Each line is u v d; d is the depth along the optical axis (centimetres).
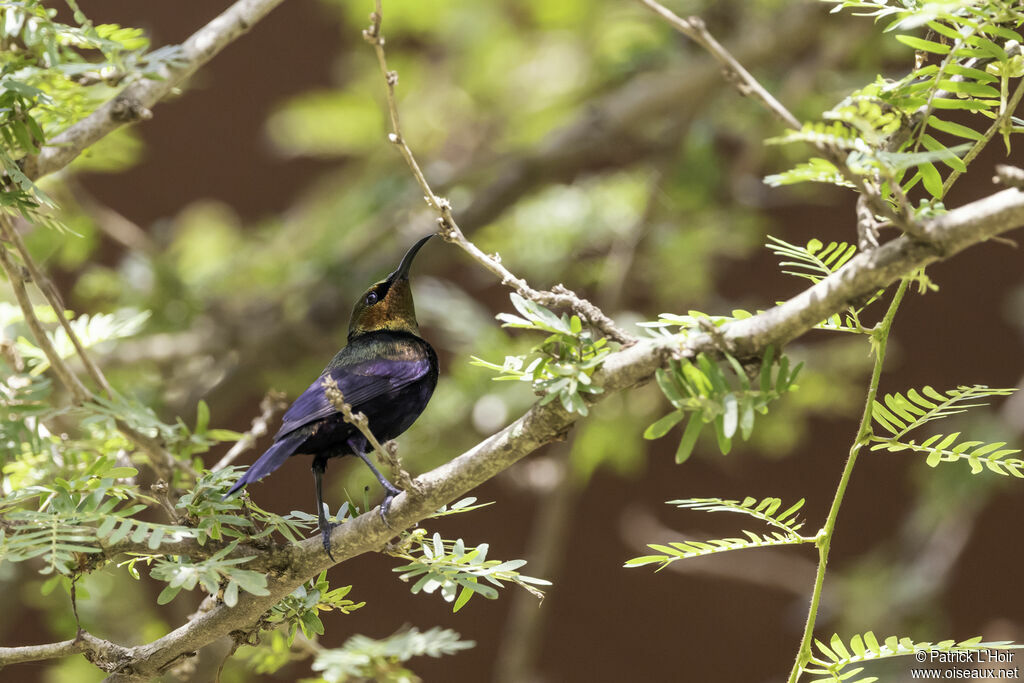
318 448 609
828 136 342
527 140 1538
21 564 845
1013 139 1800
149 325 1225
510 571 459
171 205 2127
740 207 1436
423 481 457
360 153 1600
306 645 584
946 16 400
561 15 1513
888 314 433
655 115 1414
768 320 396
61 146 552
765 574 2058
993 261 2109
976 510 1620
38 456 507
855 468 2116
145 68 567
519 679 1297
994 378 2120
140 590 995
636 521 2198
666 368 410
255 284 1436
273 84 2136
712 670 2202
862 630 1595
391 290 724
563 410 434
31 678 1741
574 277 1388
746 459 2148
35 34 493
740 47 1375
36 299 1042
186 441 496
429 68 1634
